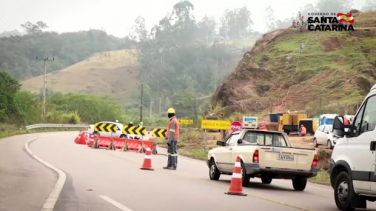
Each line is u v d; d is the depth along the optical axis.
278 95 83.50
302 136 50.38
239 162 14.56
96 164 22.16
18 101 76.50
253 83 88.56
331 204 13.41
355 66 84.00
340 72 82.06
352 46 92.69
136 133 37.75
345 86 77.12
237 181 14.43
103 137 35.62
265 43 102.69
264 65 93.62
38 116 84.12
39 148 31.41
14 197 11.73
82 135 40.31
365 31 96.75
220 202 12.64
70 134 63.28
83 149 32.97
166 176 18.84
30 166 19.70
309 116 66.31
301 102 79.06
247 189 16.31
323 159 30.61
